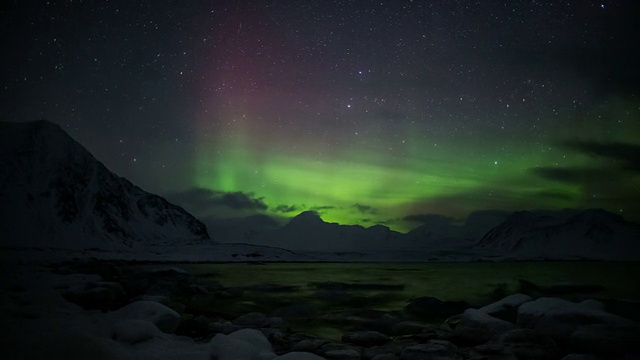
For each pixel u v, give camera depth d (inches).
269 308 668.7
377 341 386.3
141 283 823.1
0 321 295.4
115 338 275.4
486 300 850.1
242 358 250.2
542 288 1055.6
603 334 312.0
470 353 323.0
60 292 512.4
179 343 290.5
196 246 5600.4
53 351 211.6
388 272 2114.9
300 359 250.2
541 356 312.8
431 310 641.0
